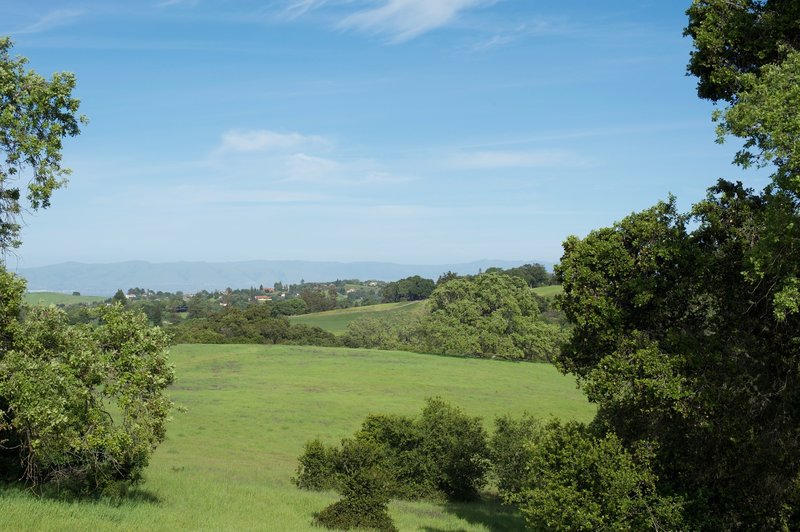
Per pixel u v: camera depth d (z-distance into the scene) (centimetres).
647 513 1700
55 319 2034
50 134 2000
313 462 3575
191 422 5566
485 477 4000
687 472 1805
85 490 2317
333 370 8906
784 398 1700
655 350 1781
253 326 13025
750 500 1719
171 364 2184
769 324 1775
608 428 1942
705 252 1880
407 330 12838
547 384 8481
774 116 1283
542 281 18412
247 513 2542
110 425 2106
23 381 1819
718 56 1920
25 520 1702
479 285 10962
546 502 1769
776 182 1346
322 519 2583
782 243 1380
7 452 2345
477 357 10519
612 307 1902
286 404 6494
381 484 2670
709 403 1680
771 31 1773
